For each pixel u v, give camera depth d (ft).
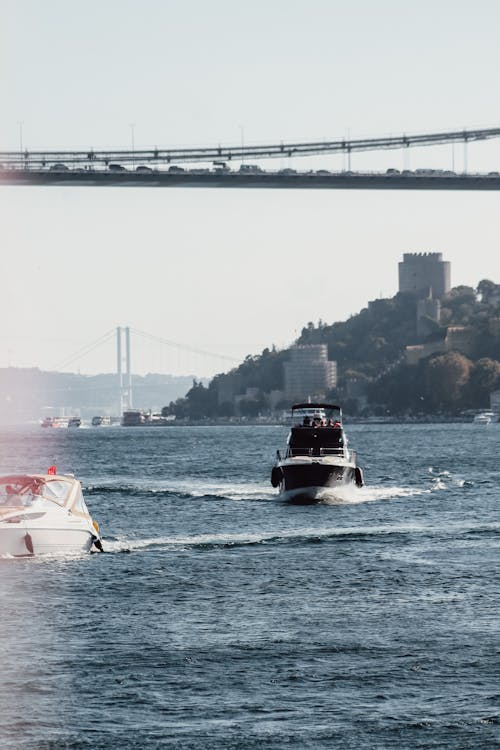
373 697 196.44
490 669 211.41
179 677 208.03
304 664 216.33
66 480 355.97
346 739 177.06
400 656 221.46
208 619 255.09
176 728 181.88
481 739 176.35
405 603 272.72
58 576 309.63
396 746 174.29
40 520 340.18
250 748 173.68
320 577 311.06
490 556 351.46
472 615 257.55
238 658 220.64
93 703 193.26
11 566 325.42
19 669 212.64
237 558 347.97
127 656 221.87
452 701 193.67
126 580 304.09
